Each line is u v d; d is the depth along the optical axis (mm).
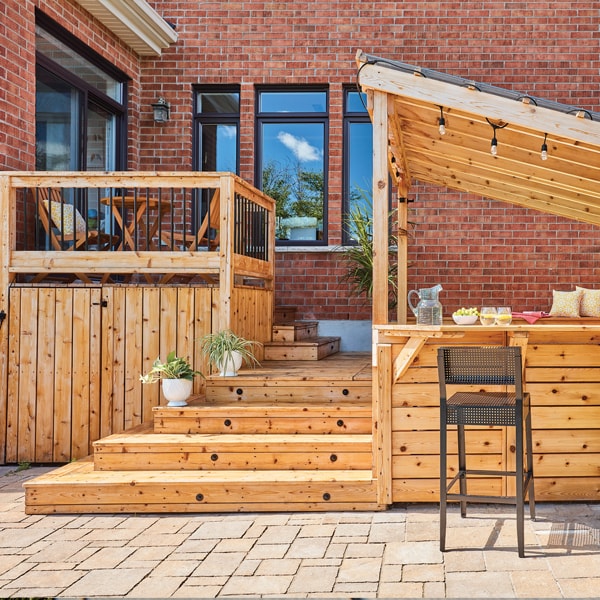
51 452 5316
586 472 4023
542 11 7586
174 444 4273
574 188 4797
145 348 5316
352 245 7754
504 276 7566
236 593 2789
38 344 5328
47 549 3350
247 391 4926
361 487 3951
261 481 3963
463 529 3568
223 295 5246
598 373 4031
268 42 7773
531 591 2779
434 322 3879
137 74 7777
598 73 7535
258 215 6422
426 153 5180
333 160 7727
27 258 5344
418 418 3984
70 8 6371
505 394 3719
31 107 5801
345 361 6195
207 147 7992
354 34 7711
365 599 2717
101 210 7266
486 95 3533
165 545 3391
